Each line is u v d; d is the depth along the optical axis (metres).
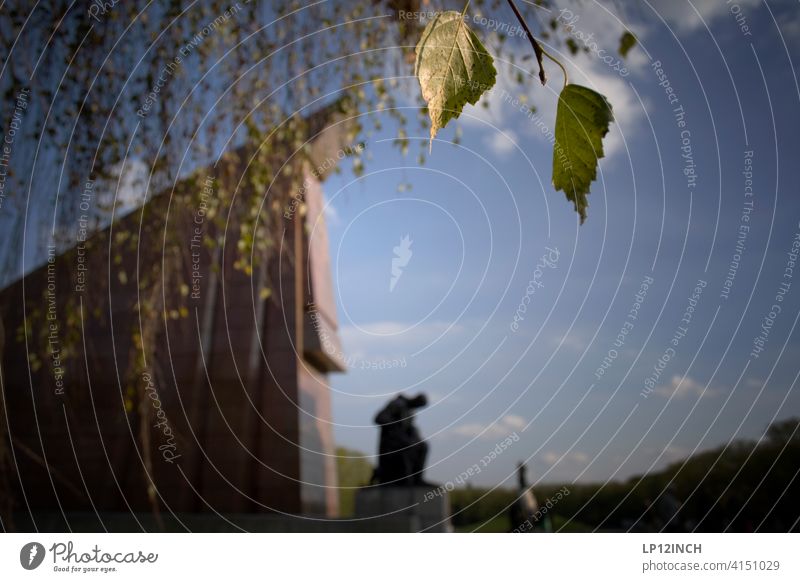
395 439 10.82
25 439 13.20
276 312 13.58
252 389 13.30
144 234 6.19
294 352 13.40
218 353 13.44
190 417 13.13
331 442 14.61
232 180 6.12
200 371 13.33
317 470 13.52
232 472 12.77
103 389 13.43
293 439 12.93
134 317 13.43
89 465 13.08
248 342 13.46
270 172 6.32
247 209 6.38
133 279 13.59
